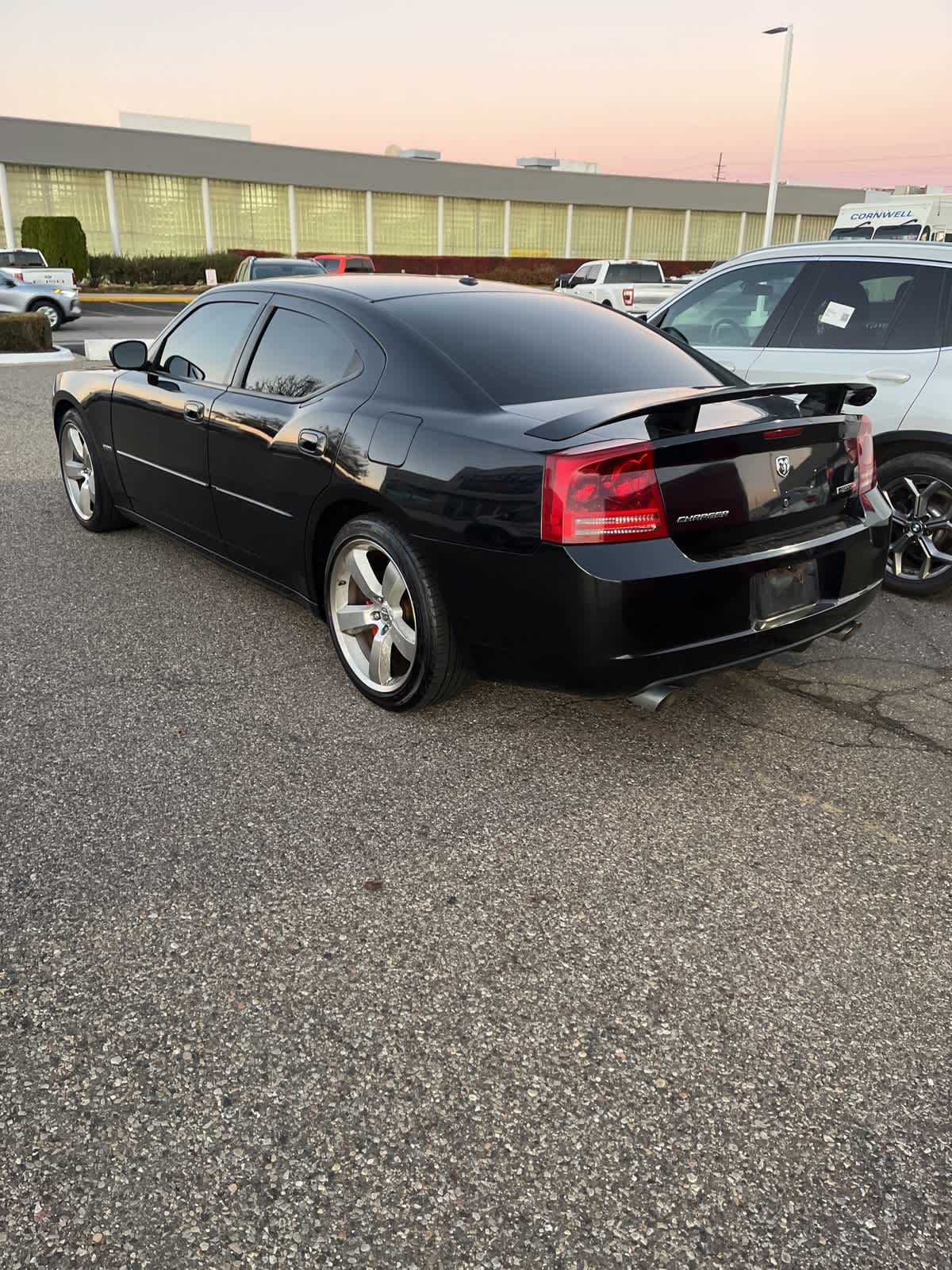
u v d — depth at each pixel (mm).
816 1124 1824
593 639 2666
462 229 44250
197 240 39188
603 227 46719
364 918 2359
